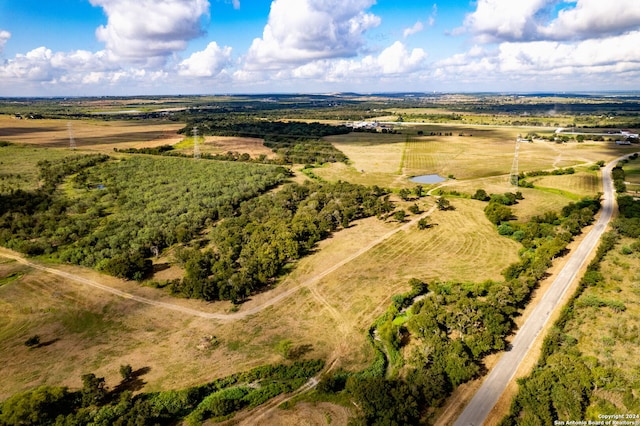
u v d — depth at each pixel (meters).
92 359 70.50
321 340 75.31
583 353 67.88
